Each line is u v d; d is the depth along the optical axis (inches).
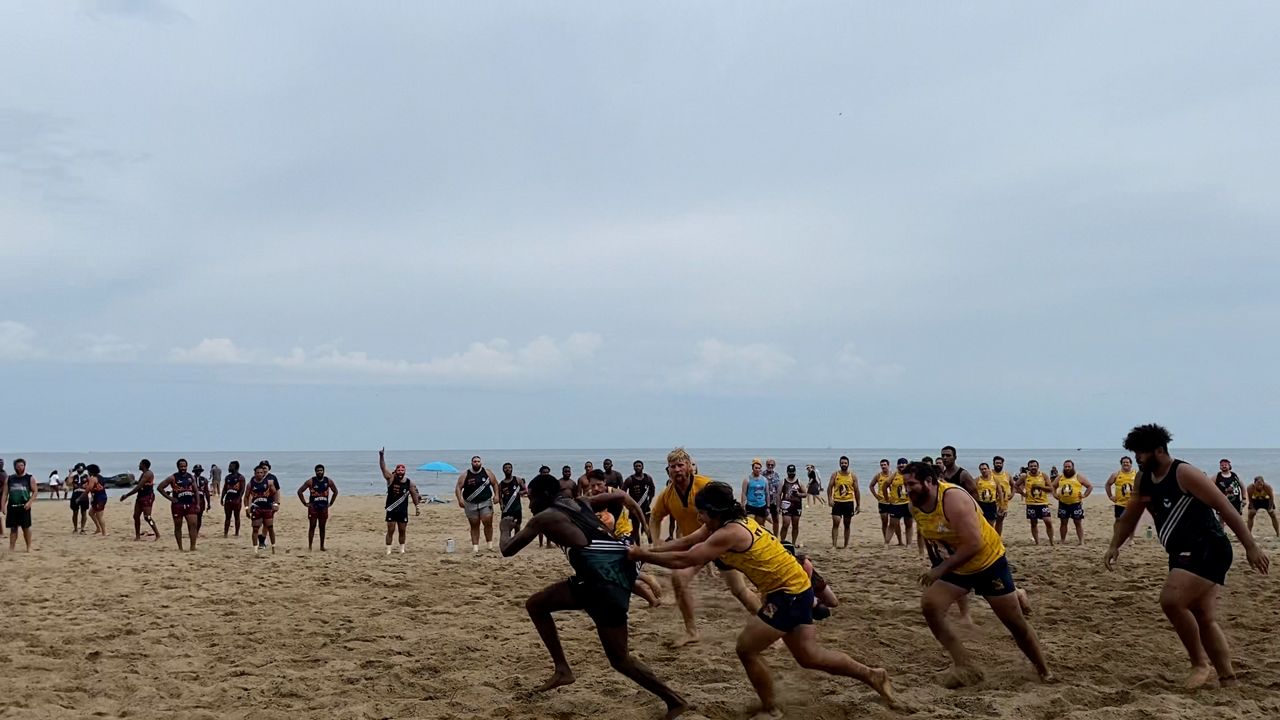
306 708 228.7
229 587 428.5
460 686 245.6
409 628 327.3
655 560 209.9
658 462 5191.9
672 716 211.9
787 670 252.8
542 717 219.3
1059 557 547.2
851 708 217.0
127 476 1653.5
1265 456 6909.5
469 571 487.8
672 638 297.6
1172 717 204.7
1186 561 230.2
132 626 329.1
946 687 237.5
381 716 220.1
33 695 239.0
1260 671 247.6
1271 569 463.5
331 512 1019.9
